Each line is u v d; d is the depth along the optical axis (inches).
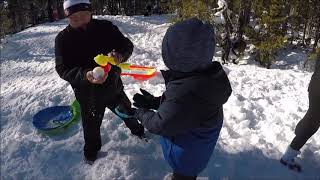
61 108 178.9
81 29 124.0
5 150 150.2
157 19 694.5
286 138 161.3
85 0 119.5
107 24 128.5
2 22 552.4
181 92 94.5
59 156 146.3
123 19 674.8
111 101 134.5
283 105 198.4
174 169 111.5
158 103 109.9
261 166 142.6
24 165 141.9
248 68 288.8
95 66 126.3
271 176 138.3
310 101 129.4
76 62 125.3
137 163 140.9
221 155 147.8
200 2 474.3
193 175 111.4
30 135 161.5
